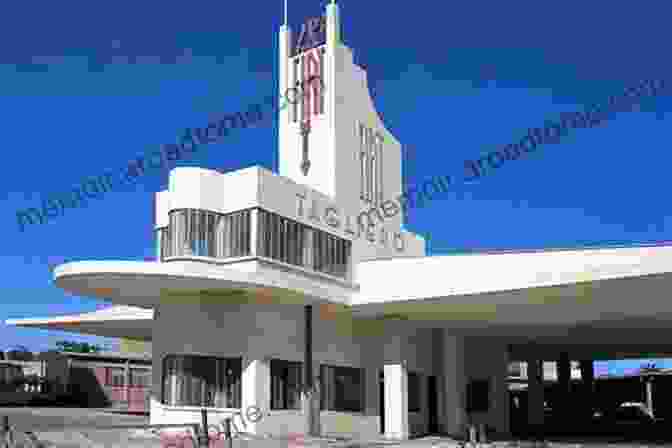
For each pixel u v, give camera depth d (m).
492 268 28.47
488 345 42.41
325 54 34.28
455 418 37.22
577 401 59.22
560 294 28.06
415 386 36.19
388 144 37.62
